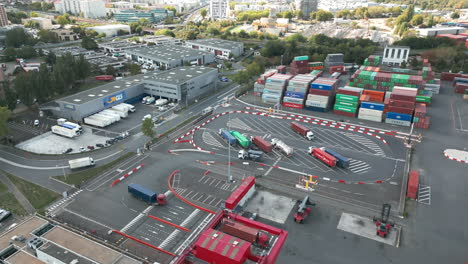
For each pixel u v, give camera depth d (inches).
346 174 4195.4
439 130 5595.5
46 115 6186.0
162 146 5017.2
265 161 4547.2
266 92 7042.3
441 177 4116.6
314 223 3267.7
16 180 4094.5
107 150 4881.9
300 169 4325.8
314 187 3902.6
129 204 3624.5
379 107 5974.4
